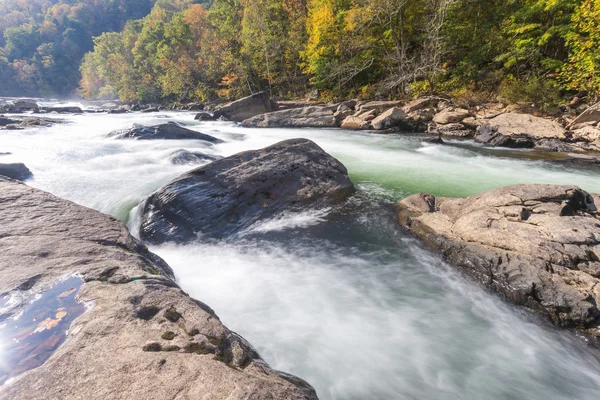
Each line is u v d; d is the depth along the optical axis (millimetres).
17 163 8984
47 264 3184
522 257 4590
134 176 9242
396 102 23250
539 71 19141
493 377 3342
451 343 3766
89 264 3227
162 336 2201
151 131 14164
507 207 5543
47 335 2225
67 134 15531
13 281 2842
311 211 7180
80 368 1858
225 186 6852
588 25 14047
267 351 3496
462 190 8930
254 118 22844
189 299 2799
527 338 3871
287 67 37938
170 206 6262
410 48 29391
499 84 21516
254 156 7832
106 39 67250
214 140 14898
